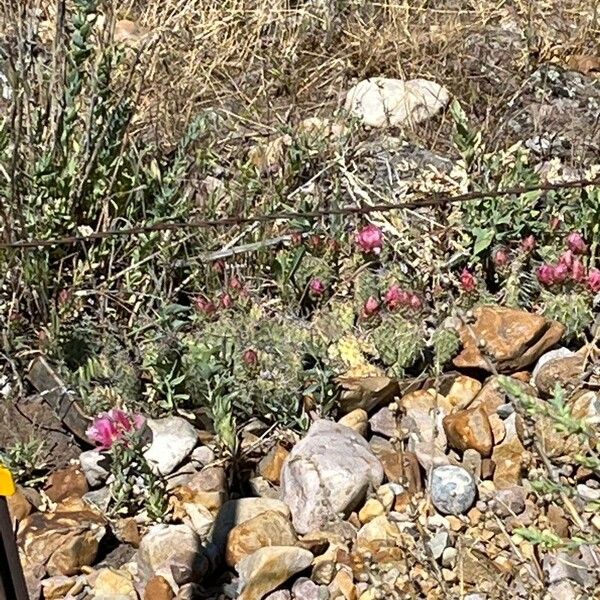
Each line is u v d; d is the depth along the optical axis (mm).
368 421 1558
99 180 1756
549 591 1260
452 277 1757
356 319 1694
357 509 1414
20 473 1463
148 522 1400
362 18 2637
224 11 2541
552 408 1307
